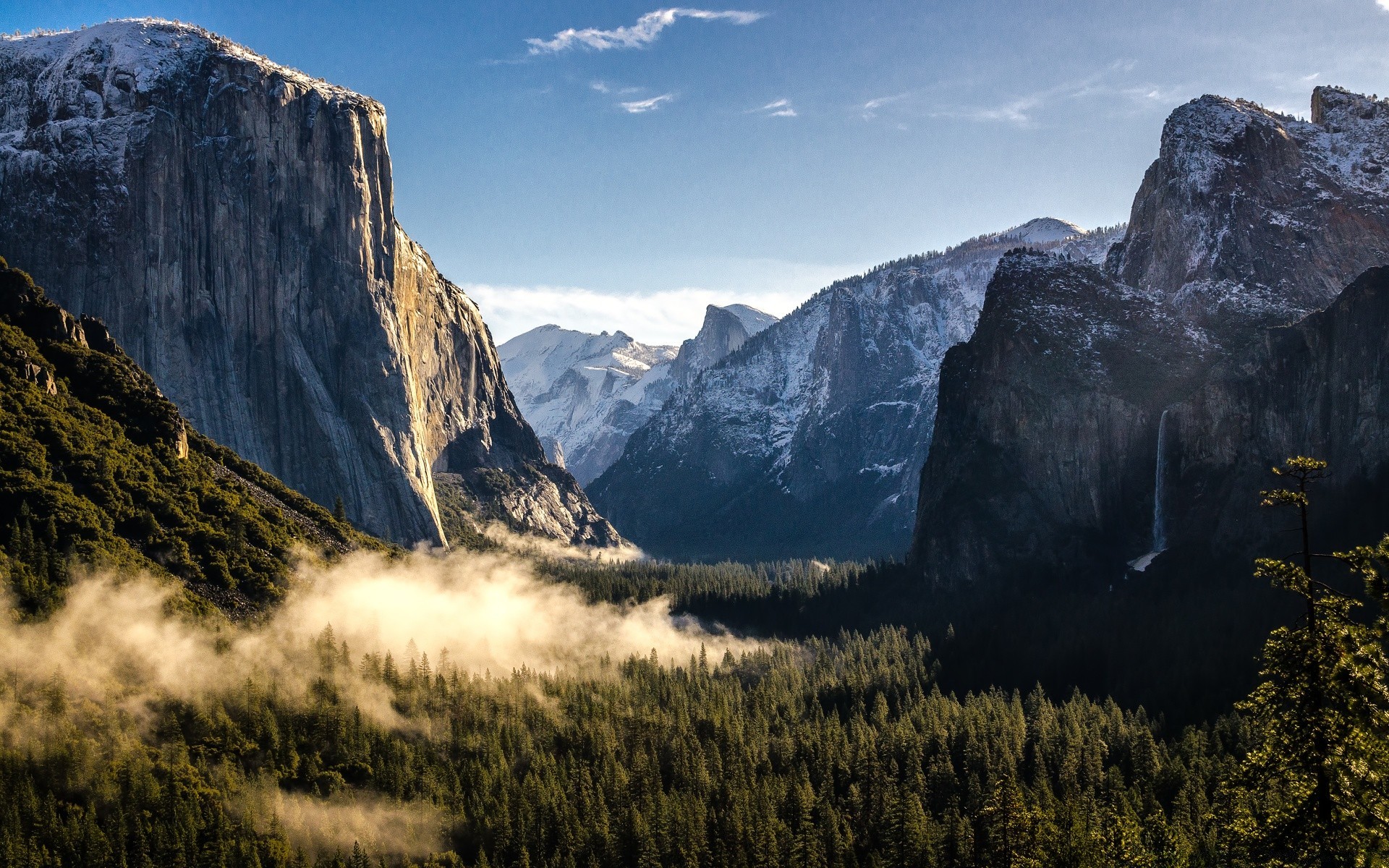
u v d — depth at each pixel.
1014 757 181.88
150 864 123.56
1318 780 75.25
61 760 129.75
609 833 152.62
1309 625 75.31
